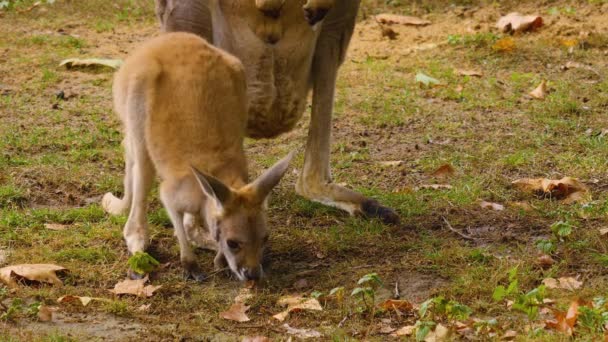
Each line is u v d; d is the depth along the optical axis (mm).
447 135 14859
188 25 11188
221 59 10500
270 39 11125
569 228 10844
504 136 14719
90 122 15086
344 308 9539
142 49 10617
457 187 12719
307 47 11383
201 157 10047
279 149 14305
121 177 13008
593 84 16859
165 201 10156
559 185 12484
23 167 13117
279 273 10492
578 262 10594
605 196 12445
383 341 8961
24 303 9594
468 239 11273
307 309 9500
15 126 14711
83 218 11695
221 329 9203
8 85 16656
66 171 13062
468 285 9977
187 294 9953
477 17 20656
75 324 9211
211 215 9812
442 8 21375
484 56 18406
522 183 12750
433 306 9305
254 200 9695
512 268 10133
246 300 9734
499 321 9352
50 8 21375
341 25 11914
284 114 11727
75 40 19156
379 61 18375
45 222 11578
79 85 16859
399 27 20359
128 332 9070
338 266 10570
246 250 9664
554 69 17781
